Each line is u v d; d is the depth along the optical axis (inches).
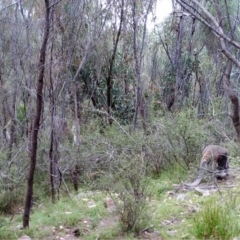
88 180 280.5
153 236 184.7
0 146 322.0
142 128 362.6
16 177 269.6
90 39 329.1
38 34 309.1
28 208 205.2
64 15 279.0
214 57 507.8
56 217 215.3
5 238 193.5
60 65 277.9
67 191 269.0
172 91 502.0
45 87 278.2
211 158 260.5
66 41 282.7
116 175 199.8
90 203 238.2
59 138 292.4
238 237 172.9
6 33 330.3
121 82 474.9
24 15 307.9
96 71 445.4
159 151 309.6
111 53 460.8
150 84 483.5
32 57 303.7
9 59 335.3
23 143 307.0
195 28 514.6
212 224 177.5
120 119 453.1
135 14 442.9
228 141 317.4
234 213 193.8
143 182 198.2
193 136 305.7
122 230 191.0
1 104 343.0
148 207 198.8
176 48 518.3
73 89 323.6
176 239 178.5
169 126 312.7
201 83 501.4
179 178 275.9
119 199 212.2
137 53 462.3
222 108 364.8
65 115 323.0
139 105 418.9
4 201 257.0
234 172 276.1
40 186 278.5
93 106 419.8
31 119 298.0
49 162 274.4
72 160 287.9
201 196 234.5
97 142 311.3
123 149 291.1
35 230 201.5
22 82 325.1
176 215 207.2
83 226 204.4
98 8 382.3
